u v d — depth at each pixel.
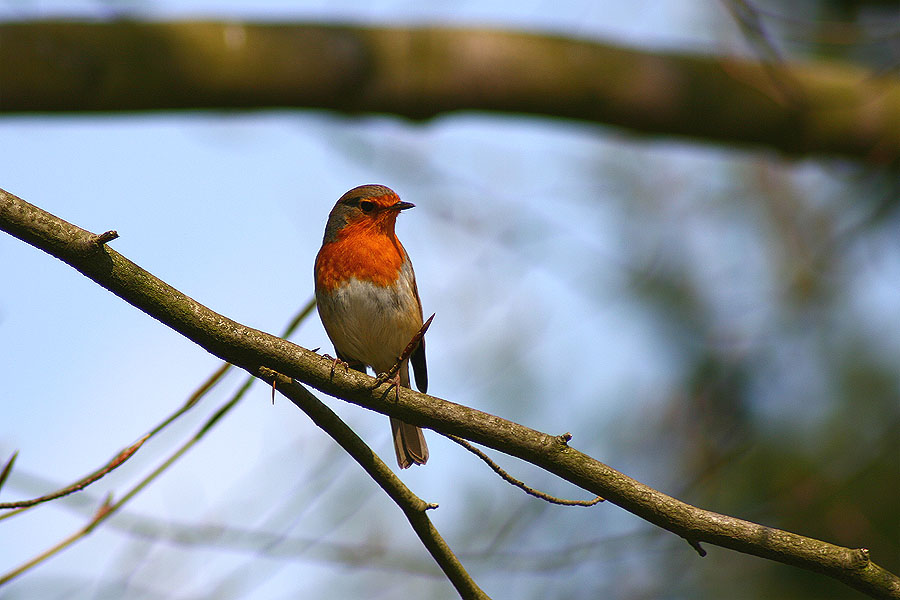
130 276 5.38
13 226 5.16
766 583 12.40
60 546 5.82
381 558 9.30
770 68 11.55
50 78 10.16
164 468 6.07
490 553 10.16
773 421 13.29
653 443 13.44
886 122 13.14
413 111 11.89
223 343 5.59
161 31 10.63
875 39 10.73
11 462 5.46
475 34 11.93
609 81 12.38
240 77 10.88
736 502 12.77
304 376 5.71
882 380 13.42
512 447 5.71
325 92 11.35
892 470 12.45
